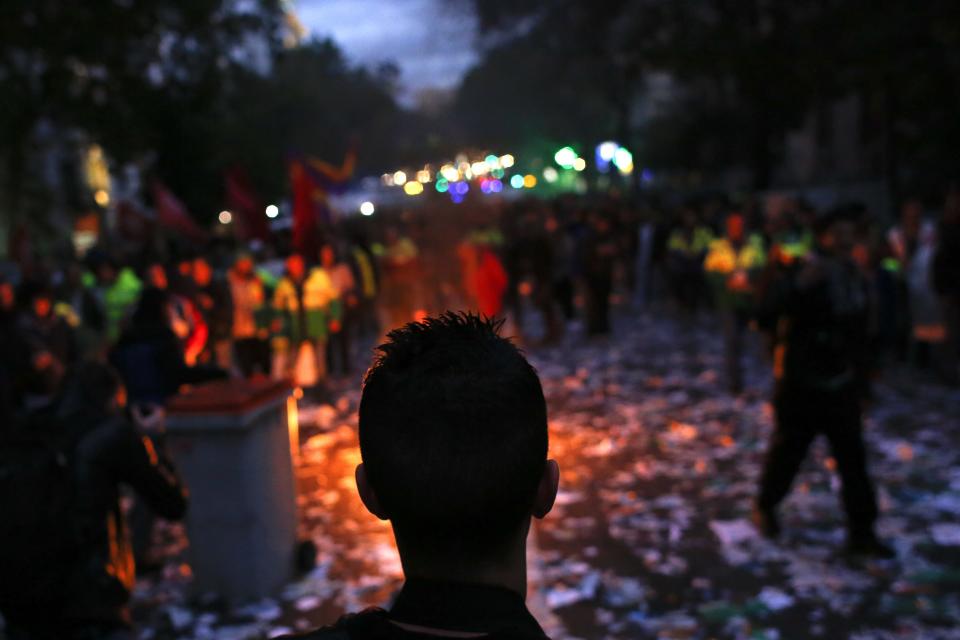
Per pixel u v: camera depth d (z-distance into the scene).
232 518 4.98
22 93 17.22
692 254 15.07
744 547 5.46
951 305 9.29
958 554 5.16
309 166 12.20
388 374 1.06
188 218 12.11
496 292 12.41
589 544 5.66
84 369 3.35
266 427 5.12
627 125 37.97
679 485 6.77
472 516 0.99
